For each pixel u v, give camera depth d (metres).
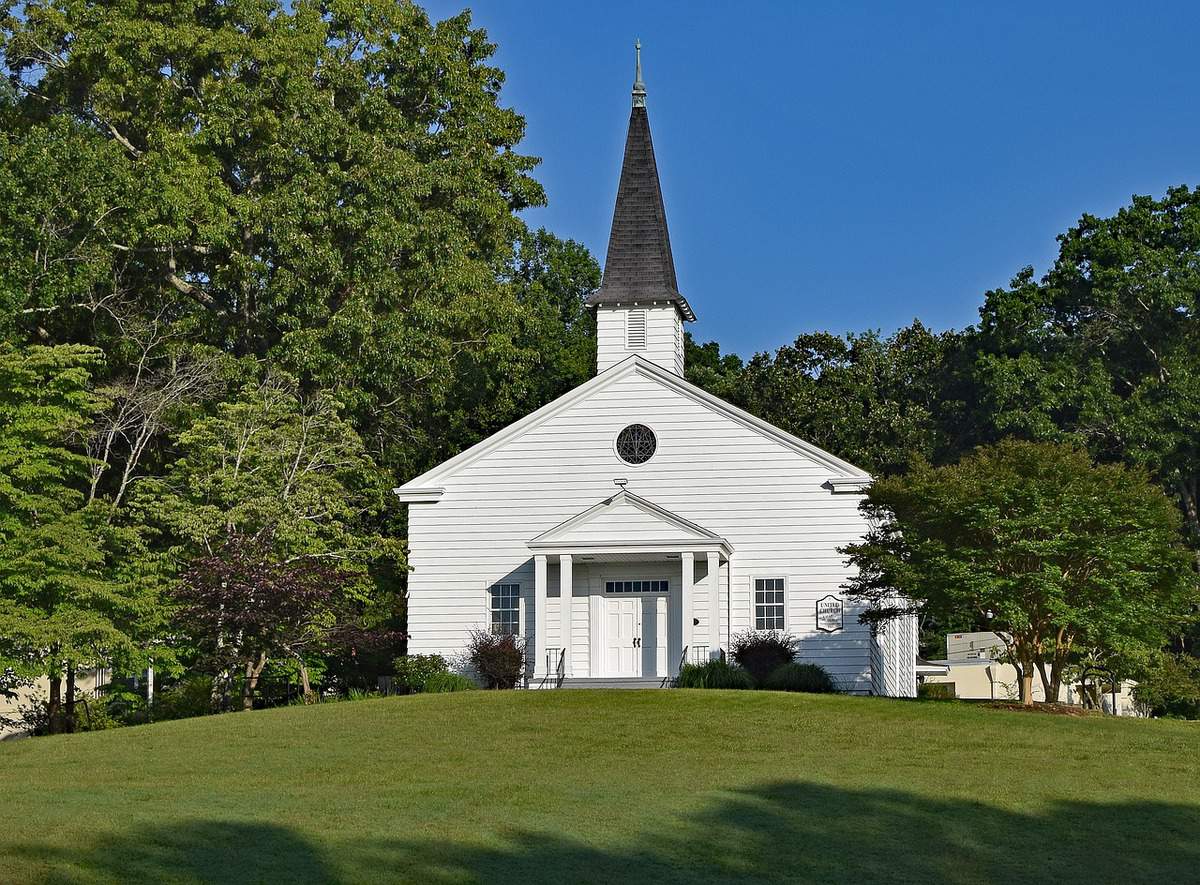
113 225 43.94
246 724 27.41
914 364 67.94
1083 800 21.12
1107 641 29.89
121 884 15.51
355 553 38.34
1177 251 60.19
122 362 45.69
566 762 23.39
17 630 29.78
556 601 38.66
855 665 37.66
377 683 45.59
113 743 25.42
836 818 19.69
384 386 44.78
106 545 35.31
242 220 44.50
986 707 30.23
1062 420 63.19
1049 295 62.03
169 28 46.28
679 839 18.33
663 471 38.94
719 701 29.98
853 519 38.19
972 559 30.11
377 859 16.92
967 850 18.41
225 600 32.88
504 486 39.53
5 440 32.88
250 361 43.88
